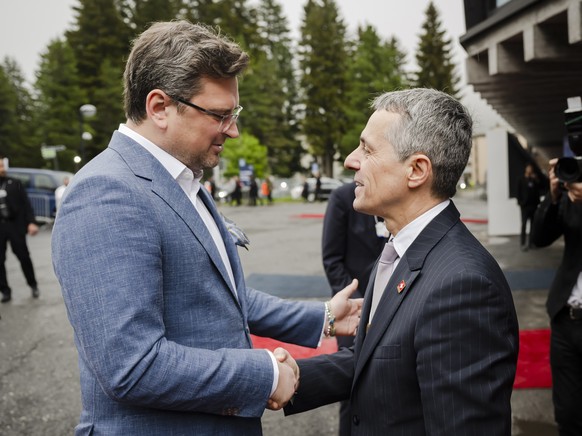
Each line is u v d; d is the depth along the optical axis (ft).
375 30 160.15
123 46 164.76
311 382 5.50
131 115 4.63
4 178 22.16
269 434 10.57
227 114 4.55
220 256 4.67
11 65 213.25
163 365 3.99
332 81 177.37
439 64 189.78
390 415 4.54
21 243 22.31
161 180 4.45
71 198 4.16
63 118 146.41
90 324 3.94
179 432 4.36
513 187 38.14
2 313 20.08
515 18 17.42
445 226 4.72
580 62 18.65
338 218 9.80
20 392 12.62
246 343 4.85
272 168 172.86
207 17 181.88
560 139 50.34
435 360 4.15
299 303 6.18
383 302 4.77
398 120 4.70
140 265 4.06
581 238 8.16
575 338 8.00
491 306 4.16
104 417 4.34
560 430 8.41
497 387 4.05
